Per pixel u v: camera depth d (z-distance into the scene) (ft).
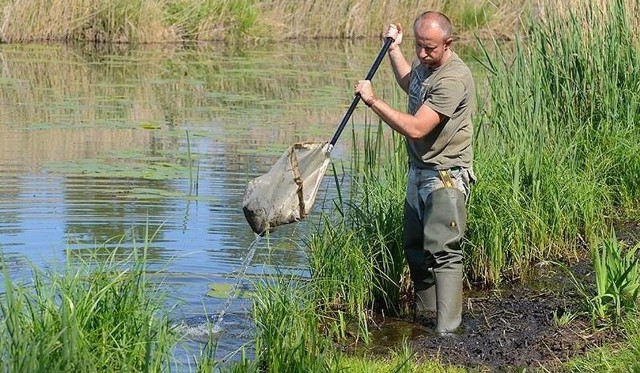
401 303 22.38
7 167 32.73
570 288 23.08
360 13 79.77
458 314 20.56
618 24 30.86
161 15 72.13
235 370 16.98
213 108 45.29
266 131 40.22
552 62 29.86
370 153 23.48
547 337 19.67
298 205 20.48
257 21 75.77
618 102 30.68
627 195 28.58
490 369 18.19
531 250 24.97
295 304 19.47
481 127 26.71
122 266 23.07
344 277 21.36
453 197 20.21
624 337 19.03
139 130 40.47
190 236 26.14
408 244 21.42
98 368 14.79
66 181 31.22
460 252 20.56
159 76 55.31
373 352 19.25
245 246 25.50
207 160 34.86
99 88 50.39
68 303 15.31
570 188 26.40
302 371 17.03
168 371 15.92
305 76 56.49
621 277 20.10
